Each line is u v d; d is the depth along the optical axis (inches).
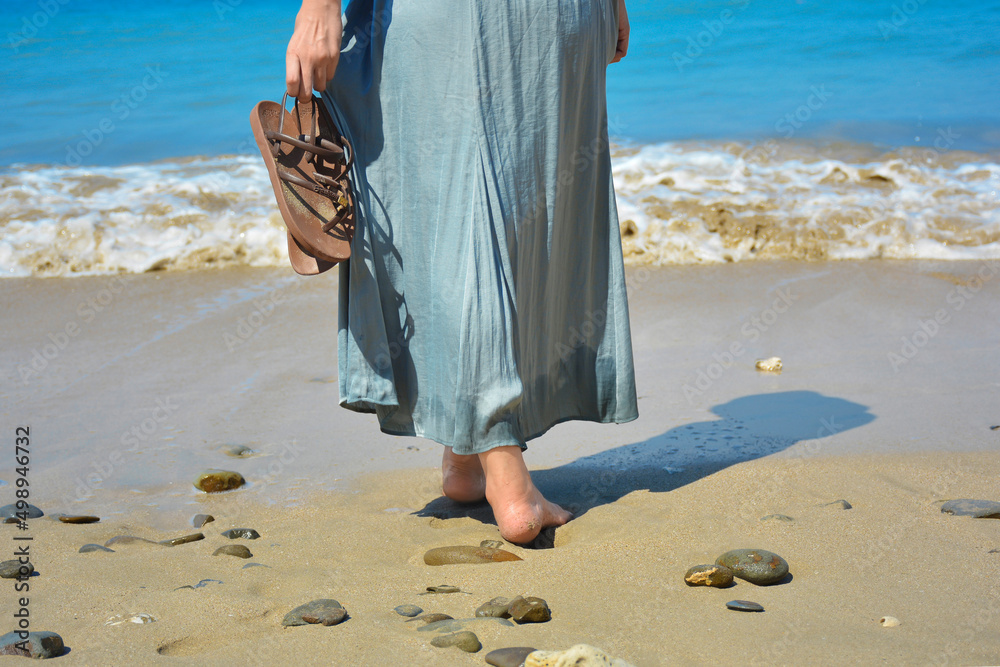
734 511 91.2
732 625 66.0
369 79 85.3
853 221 217.3
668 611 68.6
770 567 74.2
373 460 115.0
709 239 216.5
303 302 185.6
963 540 81.5
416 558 85.3
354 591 74.3
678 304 181.0
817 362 146.6
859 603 69.5
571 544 85.8
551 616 68.1
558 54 83.5
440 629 65.4
